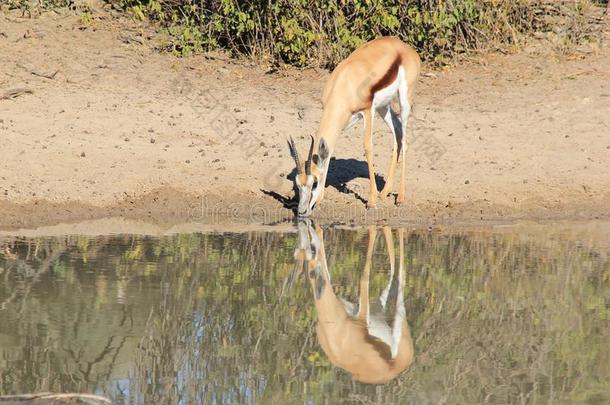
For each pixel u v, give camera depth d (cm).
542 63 5269
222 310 2553
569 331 2422
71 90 4622
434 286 2798
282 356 2231
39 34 5181
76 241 3228
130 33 5388
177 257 3064
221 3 5234
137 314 2492
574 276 2909
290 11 5119
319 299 2669
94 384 2055
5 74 4678
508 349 2289
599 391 2038
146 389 2023
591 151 4234
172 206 3684
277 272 2930
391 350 2277
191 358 2212
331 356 2245
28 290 2656
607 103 4734
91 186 3744
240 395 2000
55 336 2309
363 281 2845
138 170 3878
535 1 5775
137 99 4597
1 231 3344
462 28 5453
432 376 2119
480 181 3953
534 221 3678
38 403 1916
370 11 5166
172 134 4244
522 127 4481
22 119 4250
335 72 3659
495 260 3080
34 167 3828
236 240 3316
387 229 3519
